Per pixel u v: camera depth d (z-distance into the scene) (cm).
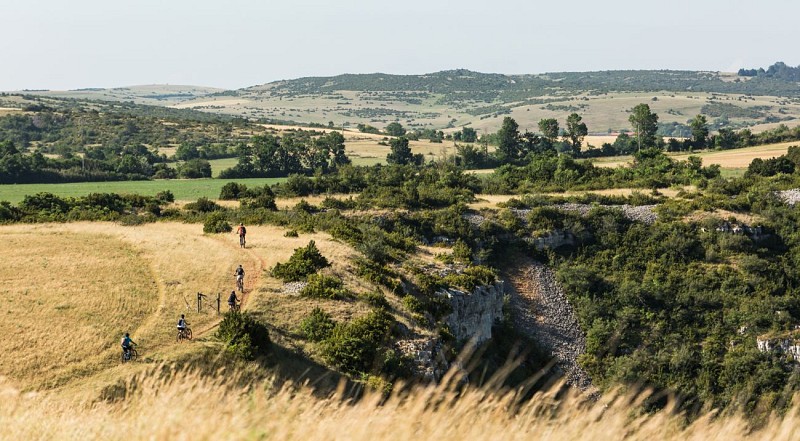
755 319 6881
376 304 4709
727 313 7106
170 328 3928
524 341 6350
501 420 1202
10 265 5162
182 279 4891
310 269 5106
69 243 6084
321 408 1238
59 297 4362
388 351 3950
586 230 8775
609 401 1296
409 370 3922
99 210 8138
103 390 2956
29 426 1683
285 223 7506
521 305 7244
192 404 1338
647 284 7625
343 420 1181
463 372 1340
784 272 7812
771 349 6400
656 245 8400
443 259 6844
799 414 1259
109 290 4569
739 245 8250
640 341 6750
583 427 1206
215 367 3262
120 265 5253
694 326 7012
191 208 8838
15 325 3809
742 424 1263
